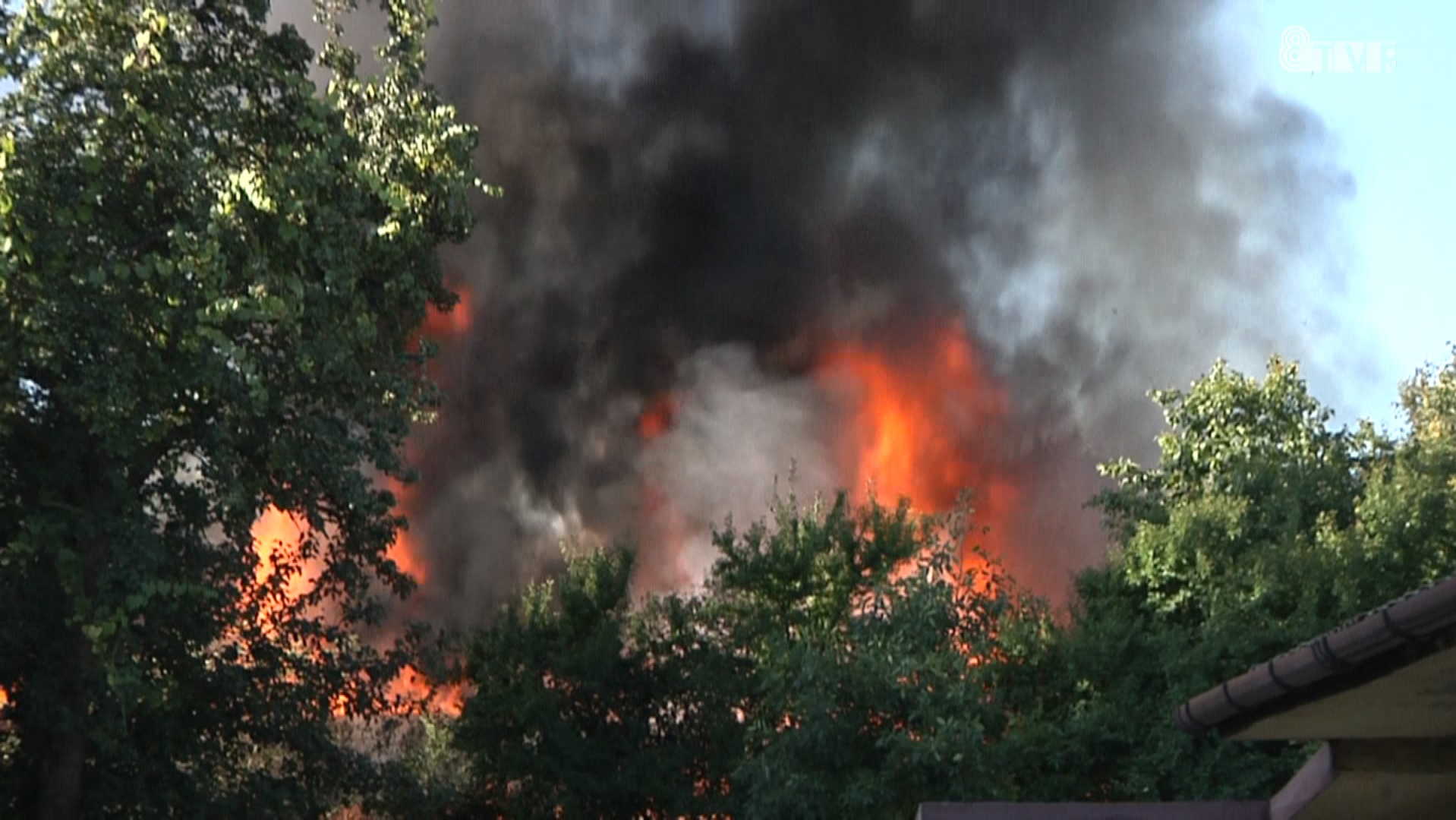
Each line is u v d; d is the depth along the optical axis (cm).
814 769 2658
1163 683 2788
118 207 2656
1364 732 1116
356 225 2773
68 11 2641
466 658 3869
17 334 2581
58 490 2742
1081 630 2850
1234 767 2597
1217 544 2889
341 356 2730
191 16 2728
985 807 1329
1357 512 2888
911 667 2611
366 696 3312
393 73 3038
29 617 2781
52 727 2784
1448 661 927
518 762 3631
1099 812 1310
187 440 2848
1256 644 2661
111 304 2556
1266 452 3325
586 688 3694
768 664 3028
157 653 2928
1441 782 1180
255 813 3112
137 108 2561
